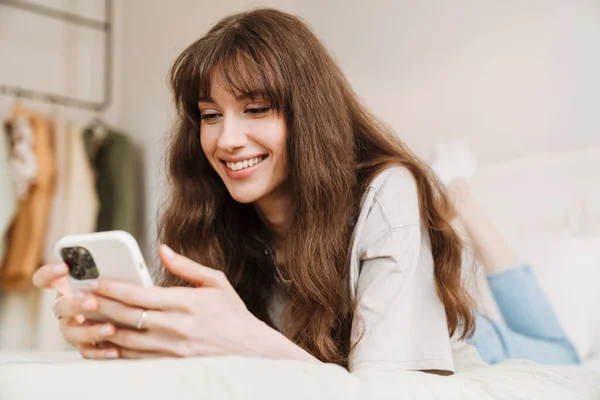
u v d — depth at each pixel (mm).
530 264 1627
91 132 2496
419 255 981
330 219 965
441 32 1917
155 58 2635
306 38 996
